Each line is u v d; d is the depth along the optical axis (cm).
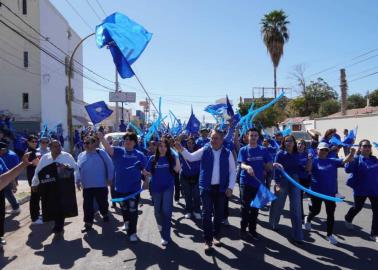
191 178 857
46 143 920
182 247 655
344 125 2859
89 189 770
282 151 704
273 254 616
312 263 575
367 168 706
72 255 625
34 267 575
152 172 678
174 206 1000
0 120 2103
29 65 3359
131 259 600
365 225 793
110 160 789
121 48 769
